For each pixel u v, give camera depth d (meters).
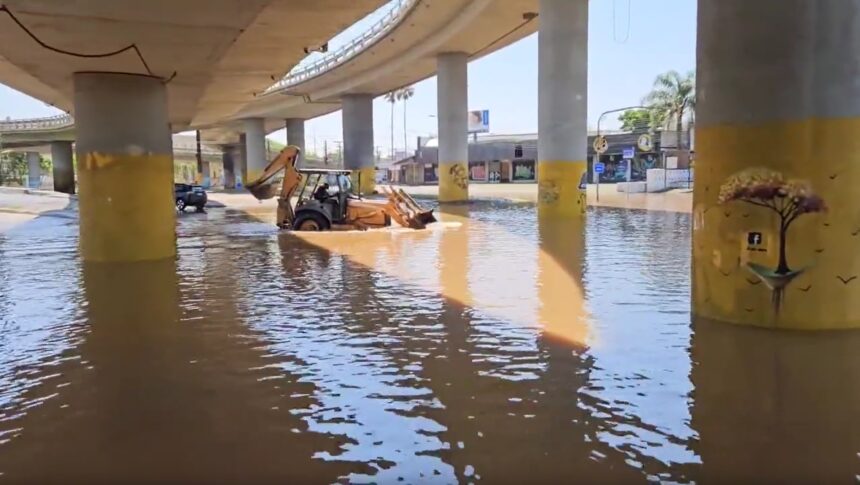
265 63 14.51
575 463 4.45
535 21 30.78
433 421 5.22
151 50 12.16
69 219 27.44
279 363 6.82
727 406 5.39
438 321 8.49
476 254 14.79
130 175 14.60
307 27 11.43
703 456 4.51
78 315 9.18
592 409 5.39
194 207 34.25
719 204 8.09
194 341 7.72
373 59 42.59
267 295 10.45
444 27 34.53
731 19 7.79
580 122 24.78
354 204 21.20
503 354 6.98
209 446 4.84
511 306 9.29
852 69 7.34
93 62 13.12
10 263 14.41
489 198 41.84
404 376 6.33
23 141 74.88
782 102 7.48
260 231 21.11
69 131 68.88
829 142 7.37
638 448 4.66
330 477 4.33
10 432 5.16
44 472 4.48
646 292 10.13
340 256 14.88
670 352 6.90
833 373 6.12
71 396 5.95
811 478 4.19
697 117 8.49
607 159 72.62
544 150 25.09
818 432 4.86
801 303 7.59
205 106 23.75
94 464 4.59
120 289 11.16
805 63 7.37
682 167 59.44
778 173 7.57
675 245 15.91
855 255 7.50
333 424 5.21
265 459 4.62
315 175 21.50
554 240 17.28
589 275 11.74
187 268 13.45
